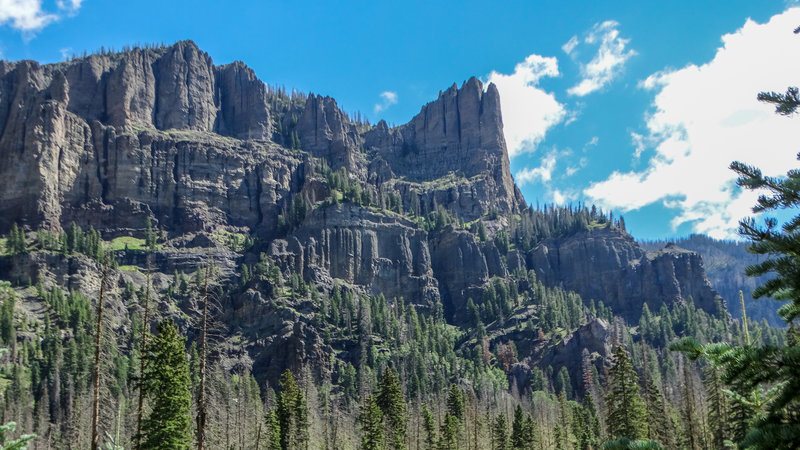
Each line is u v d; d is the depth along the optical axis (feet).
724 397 257.75
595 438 441.27
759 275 58.39
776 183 57.93
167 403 243.81
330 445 471.21
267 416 405.18
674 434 367.66
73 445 404.98
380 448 389.19
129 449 282.36
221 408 422.82
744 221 57.93
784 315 61.67
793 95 59.00
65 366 620.49
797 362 53.21
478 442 478.59
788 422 54.85
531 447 426.51
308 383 579.07
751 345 57.47
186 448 253.44
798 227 56.59
